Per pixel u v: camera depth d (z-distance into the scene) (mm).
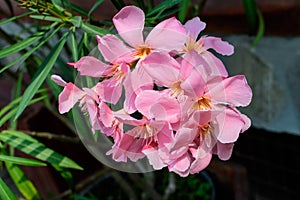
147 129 367
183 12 471
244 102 359
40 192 866
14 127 609
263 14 666
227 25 704
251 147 903
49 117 824
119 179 820
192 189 847
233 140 366
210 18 716
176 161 374
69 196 835
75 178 883
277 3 638
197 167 375
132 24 366
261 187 915
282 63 765
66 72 540
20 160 464
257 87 825
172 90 359
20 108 426
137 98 359
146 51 371
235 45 802
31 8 446
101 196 873
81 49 451
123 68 364
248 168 923
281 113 817
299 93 771
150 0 498
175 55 368
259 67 797
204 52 366
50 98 779
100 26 485
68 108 390
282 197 888
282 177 876
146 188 812
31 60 641
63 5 459
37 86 430
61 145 849
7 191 469
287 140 841
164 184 879
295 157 842
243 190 771
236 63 822
